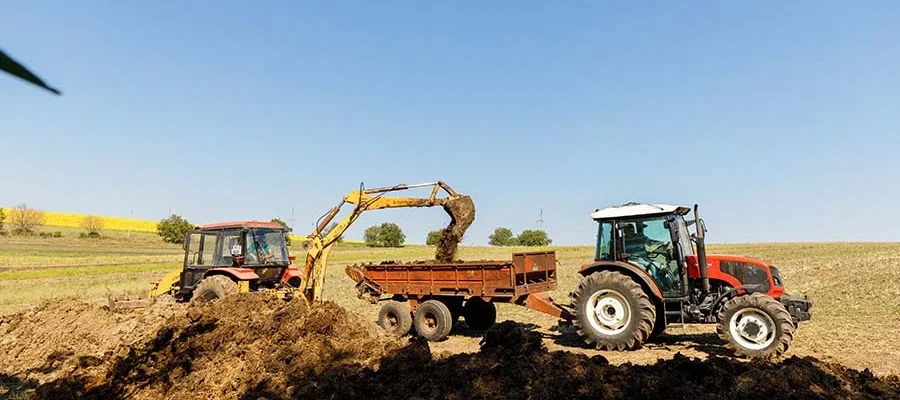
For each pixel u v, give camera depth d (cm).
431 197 1180
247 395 650
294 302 853
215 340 776
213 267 1208
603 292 952
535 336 757
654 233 966
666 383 593
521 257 1020
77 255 4584
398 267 1165
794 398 566
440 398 607
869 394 600
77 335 918
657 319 996
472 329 1225
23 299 1867
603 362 672
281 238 1291
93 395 696
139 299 1101
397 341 845
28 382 777
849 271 2108
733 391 589
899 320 1190
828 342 983
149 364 741
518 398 595
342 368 692
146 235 7188
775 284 922
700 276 932
